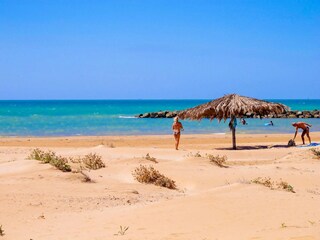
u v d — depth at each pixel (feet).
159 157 79.82
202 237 26.22
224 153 87.15
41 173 52.49
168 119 230.07
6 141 120.16
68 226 32.07
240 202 36.01
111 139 127.13
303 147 94.58
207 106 99.76
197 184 54.44
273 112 99.04
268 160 79.77
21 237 29.07
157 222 31.17
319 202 37.37
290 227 28.12
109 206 40.24
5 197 40.78
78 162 67.77
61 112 332.60
